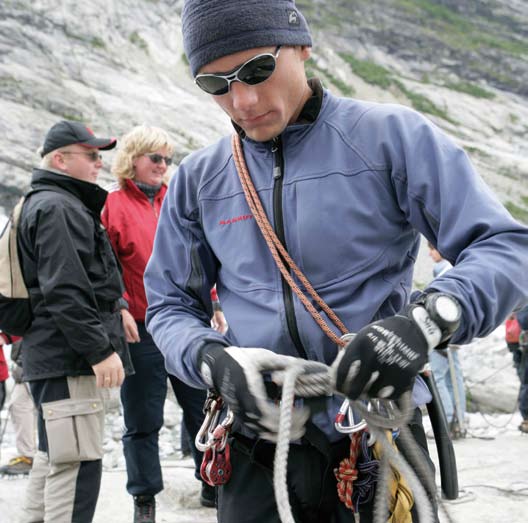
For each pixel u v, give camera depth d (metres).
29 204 3.45
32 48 34.66
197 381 1.75
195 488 4.75
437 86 52.78
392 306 1.85
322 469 1.82
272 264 1.86
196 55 1.75
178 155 33.25
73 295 3.30
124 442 4.16
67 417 3.38
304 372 1.48
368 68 51.34
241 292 1.88
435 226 1.76
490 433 7.97
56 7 37.19
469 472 5.66
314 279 1.81
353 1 54.88
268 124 1.78
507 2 59.03
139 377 4.10
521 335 7.73
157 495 4.84
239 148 1.94
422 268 20.83
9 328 3.43
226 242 1.93
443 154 1.75
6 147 29.41
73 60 35.88
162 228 2.06
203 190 1.98
